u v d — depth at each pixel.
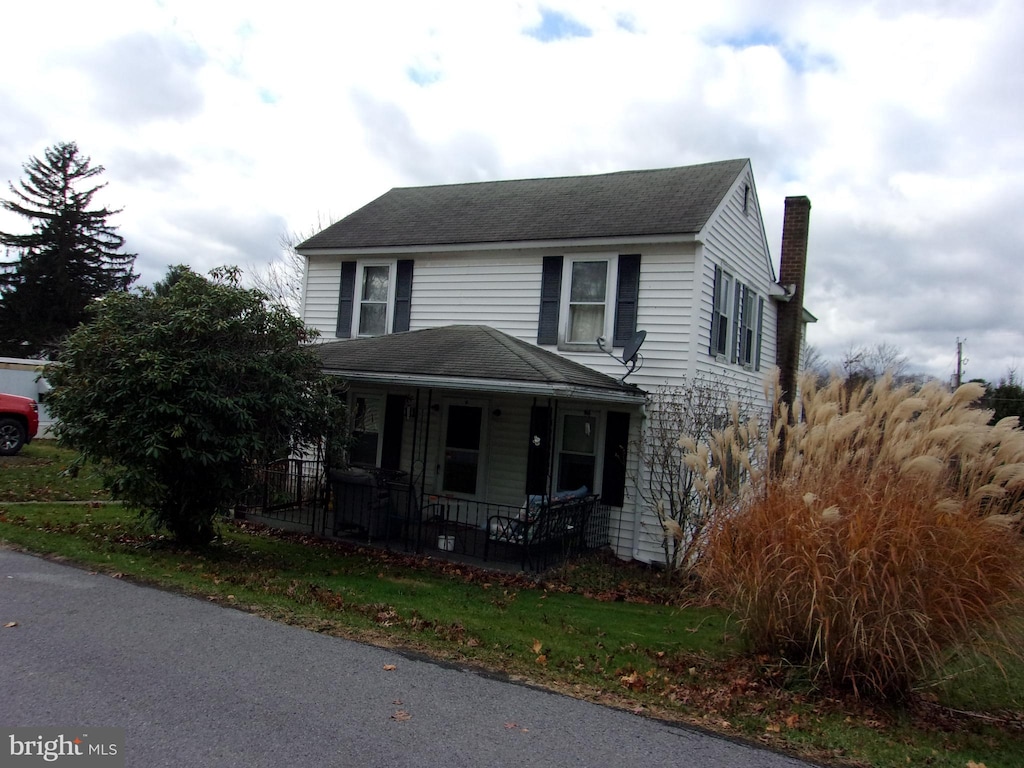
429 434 12.55
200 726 3.81
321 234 14.14
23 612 5.48
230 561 8.16
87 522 9.65
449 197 14.79
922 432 5.62
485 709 4.38
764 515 5.62
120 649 4.85
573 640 6.31
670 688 5.16
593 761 3.80
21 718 3.76
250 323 8.33
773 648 5.59
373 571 8.60
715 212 11.26
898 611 4.89
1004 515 4.99
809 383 6.33
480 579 8.77
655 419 10.76
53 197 39.88
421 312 12.93
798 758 4.12
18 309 36.34
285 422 8.52
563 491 11.53
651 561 10.77
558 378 8.79
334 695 4.38
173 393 7.56
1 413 15.31
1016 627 4.90
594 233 11.30
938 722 5.00
